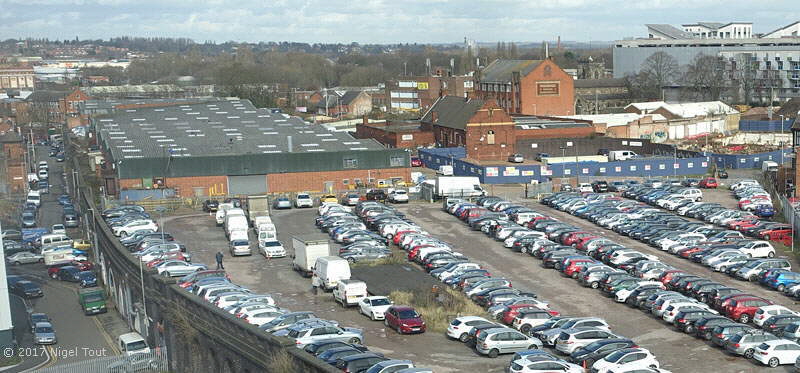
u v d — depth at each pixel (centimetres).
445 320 6034
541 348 5338
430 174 13525
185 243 8850
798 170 10994
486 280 6725
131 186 11125
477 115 14275
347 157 11812
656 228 8800
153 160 11175
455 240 8838
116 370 6106
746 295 6153
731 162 13738
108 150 12375
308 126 15188
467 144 14338
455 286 6838
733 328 5441
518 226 8862
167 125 15362
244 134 13912
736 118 18688
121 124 15625
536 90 18300
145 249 7838
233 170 11419
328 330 5222
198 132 14175
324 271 6769
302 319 5472
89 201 10319
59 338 7244
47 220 12350
